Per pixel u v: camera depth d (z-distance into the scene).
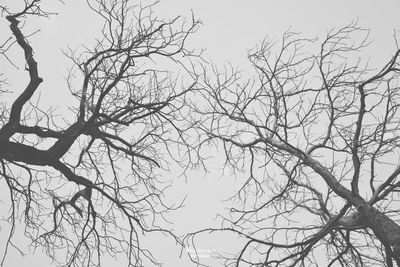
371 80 7.60
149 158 8.31
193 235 8.23
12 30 7.36
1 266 7.18
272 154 9.26
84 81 7.69
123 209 8.12
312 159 8.53
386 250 7.51
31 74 7.06
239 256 8.04
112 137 8.12
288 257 7.89
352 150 7.74
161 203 8.62
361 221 8.12
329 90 8.52
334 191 8.16
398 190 7.64
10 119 6.84
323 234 7.79
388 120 7.79
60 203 8.38
